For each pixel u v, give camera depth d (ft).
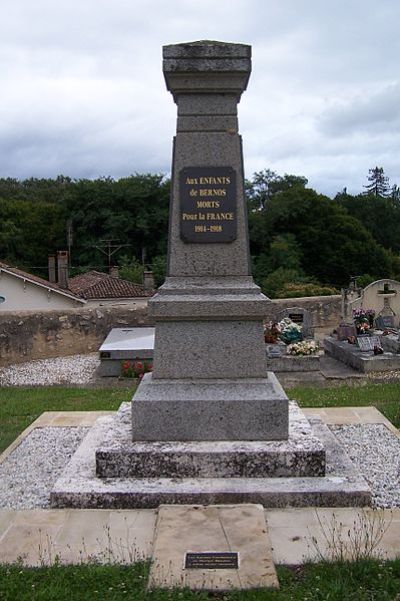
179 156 19.04
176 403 17.92
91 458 18.45
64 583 12.14
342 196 221.25
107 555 13.32
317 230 170.71
